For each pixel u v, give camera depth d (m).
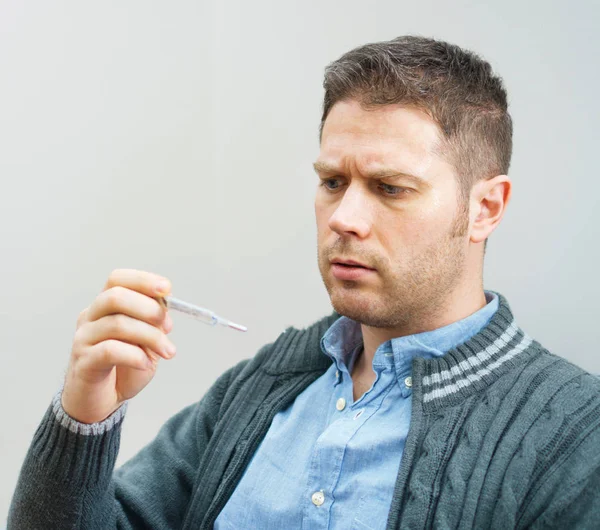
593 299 1.30
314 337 1.01
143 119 1.63
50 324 1.62
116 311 0.77
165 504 1.00
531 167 1.35
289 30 1.57
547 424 0.73
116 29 1.62
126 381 0.82
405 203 0.78
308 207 1.57
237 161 1.62
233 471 0.93
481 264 0.88
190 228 1.64
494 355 0.81
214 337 1.65
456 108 0.80
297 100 1.57
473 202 0.84
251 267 1.63
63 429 0.82
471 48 1.39
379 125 0.79
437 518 0.71
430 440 0.76
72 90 1.62
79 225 1.63
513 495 0.70
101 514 0.87
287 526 0.83
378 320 0.81
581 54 1.29
